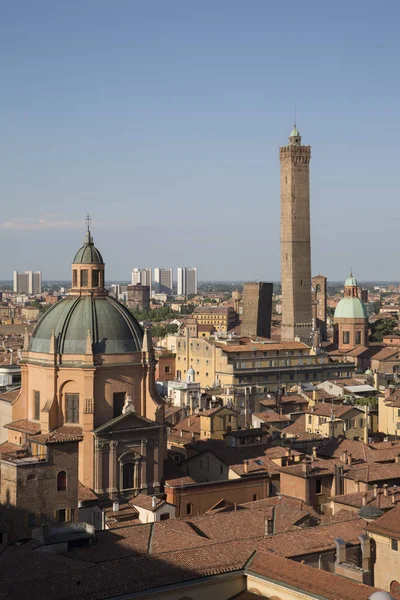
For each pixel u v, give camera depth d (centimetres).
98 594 7631
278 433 17150
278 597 8019
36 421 14000
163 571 8094
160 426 13838
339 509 11456
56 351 13625
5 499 10906
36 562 8681
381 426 19825
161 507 12044
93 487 13200
